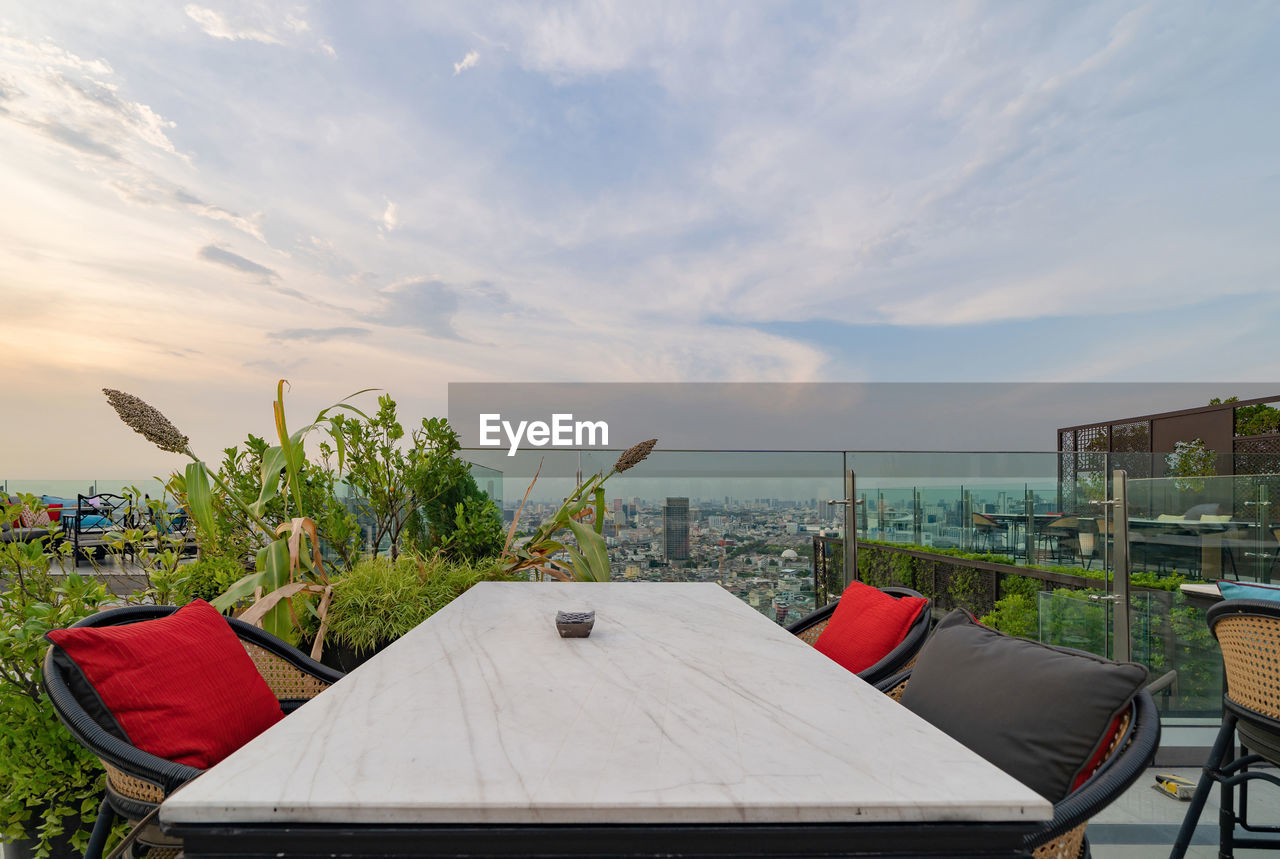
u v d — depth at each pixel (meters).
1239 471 8.74
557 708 1.06
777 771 0.81
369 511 3.86
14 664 1.78
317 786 0.76
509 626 1.75
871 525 4.01
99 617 1.38
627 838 0.71
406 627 2.68
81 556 4.18
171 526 3.04
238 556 3.33
